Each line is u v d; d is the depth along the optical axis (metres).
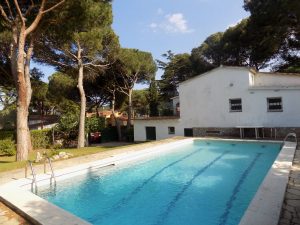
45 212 5.59
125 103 34.50
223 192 8.15
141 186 9.11
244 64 32.56
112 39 22.53
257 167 10.93
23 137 13.09
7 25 13.77
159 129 23.22
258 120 17.94
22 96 13.07
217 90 19.62
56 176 9.13
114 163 11.66
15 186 7.84
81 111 20.91
